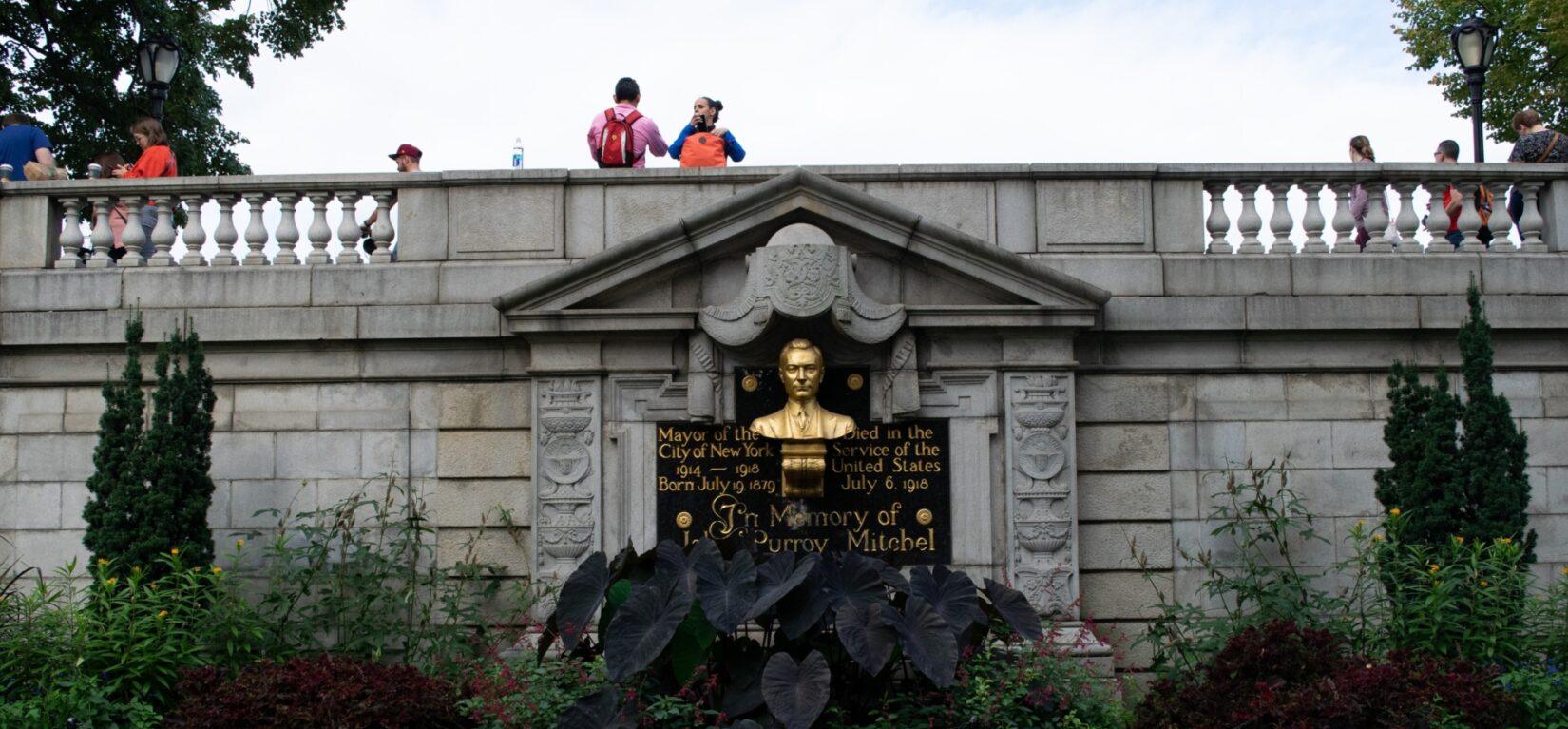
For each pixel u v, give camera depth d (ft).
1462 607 37.65
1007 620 35.94
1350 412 44.16
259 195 45.55
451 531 43.68
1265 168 44.57
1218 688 33.14
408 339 43.91
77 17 83.25
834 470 42.68
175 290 44.60
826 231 42.88
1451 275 44.37
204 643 38.24
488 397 44.16
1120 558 43.42
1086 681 36.70
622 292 43.11
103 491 39.81
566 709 33.37
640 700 34.30
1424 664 33.63
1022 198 44.75
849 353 42.68
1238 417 44.06
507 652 40.60
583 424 42.98
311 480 44.06
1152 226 44.78
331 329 43.96
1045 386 42.88
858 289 41.83
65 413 44.55
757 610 33.01
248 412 44.39
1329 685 31.19
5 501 44.29
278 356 44.45
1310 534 42.06
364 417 44.24
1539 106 89.51
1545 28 87.25
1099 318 43.62
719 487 42.73
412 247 44.91
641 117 47.42
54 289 44.73
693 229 42.19
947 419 42.96
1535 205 45.60
